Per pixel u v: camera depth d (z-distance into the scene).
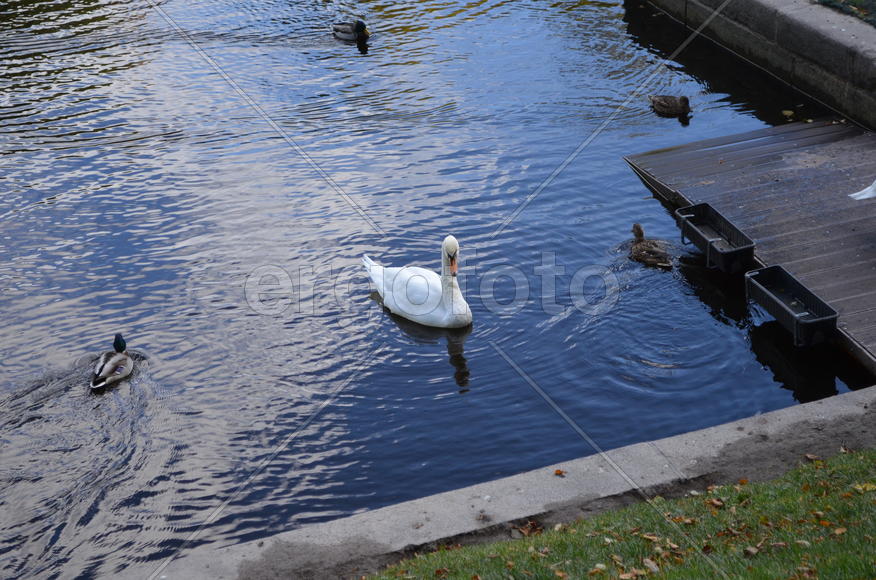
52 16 36.91
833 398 13.23
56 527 12.79
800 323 15.62
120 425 14.90
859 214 19.55
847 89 24.81
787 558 9.06
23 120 27.48
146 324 17.72
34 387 15.95
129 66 31.58
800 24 26.50
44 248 20.59
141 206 22.36
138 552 12.30
